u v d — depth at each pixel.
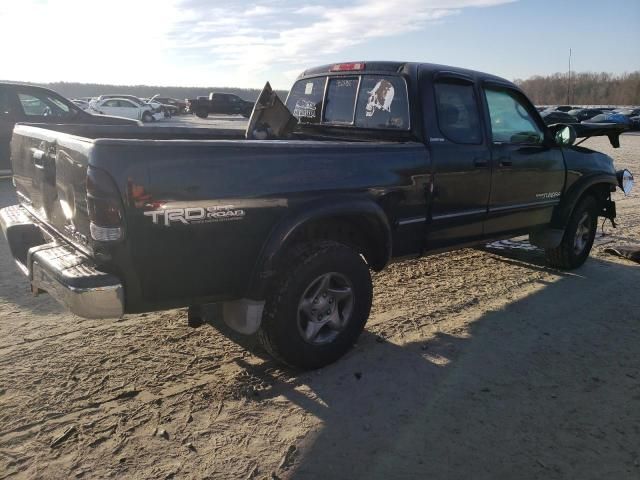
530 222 5.19
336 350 3.62
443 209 4.21
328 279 3.48
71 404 3.10
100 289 2.72
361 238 3.86
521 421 3.08
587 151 5.78
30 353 3.66
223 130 5.16
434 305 4.76
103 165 2.66
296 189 3.28
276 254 3.19
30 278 3.26
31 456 2.66
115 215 2.70
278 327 3.33
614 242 7.14
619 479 2.63
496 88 4.65
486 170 4.46
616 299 5.04
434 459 2.74
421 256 4.28
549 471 2.67
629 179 6.27
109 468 2.60
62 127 4.28
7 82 9.61
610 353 3.94
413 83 4.06
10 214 4.05
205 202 2.94
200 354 3.75
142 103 32.72
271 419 3.04
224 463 2.66
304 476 2.59
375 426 3.00
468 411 3.16
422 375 3.56
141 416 3.02
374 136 4.36
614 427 3.05
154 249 2.84
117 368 3.51
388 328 4.25
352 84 4.60
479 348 3.96
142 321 4.25
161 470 2.60
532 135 5.07
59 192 3.19
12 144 4.22
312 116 5.03
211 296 3.14
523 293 5.15
